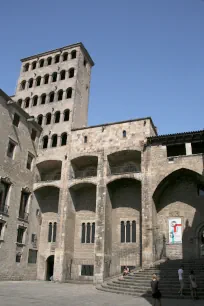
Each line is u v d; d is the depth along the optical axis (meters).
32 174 45.28
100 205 40.03
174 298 23.16
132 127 43.31
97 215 39.56
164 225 39.03
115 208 42.62
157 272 29.70
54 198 46.38
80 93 51.81
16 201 40.38
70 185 42.84
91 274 40.28
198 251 36.34
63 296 23.14
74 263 41.41
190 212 38.53
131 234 40.56
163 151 39.78
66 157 45.03
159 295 17.42
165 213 39.62
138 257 38.78
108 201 41.19
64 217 41.31
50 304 18.44
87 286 33.75
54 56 55.31
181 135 38.78
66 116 49.38
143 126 42.72
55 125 48.44
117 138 43.44
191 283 22.62
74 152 44.88
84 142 45.16
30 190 43.91
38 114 50.56
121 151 42.06
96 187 43.31
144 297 23.77
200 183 39.34
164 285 25.69
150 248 35.38
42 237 44.50
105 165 42.22
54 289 28.70
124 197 42.84
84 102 53.00
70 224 42.16
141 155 40.81
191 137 38.78
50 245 43.53
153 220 37.28
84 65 56.12
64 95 50.34
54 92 51.41
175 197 39.97
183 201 39.38
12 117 41.47
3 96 39.56
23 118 44.25
